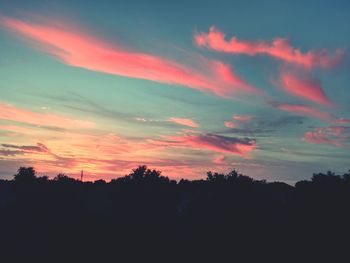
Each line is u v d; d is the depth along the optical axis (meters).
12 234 34.00
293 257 26.05
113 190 38.91
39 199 41.34
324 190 30.86
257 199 31.20
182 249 28.95
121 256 28.22
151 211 35.19
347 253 25.94
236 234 29.12
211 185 32.53
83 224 36.47
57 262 26.86
